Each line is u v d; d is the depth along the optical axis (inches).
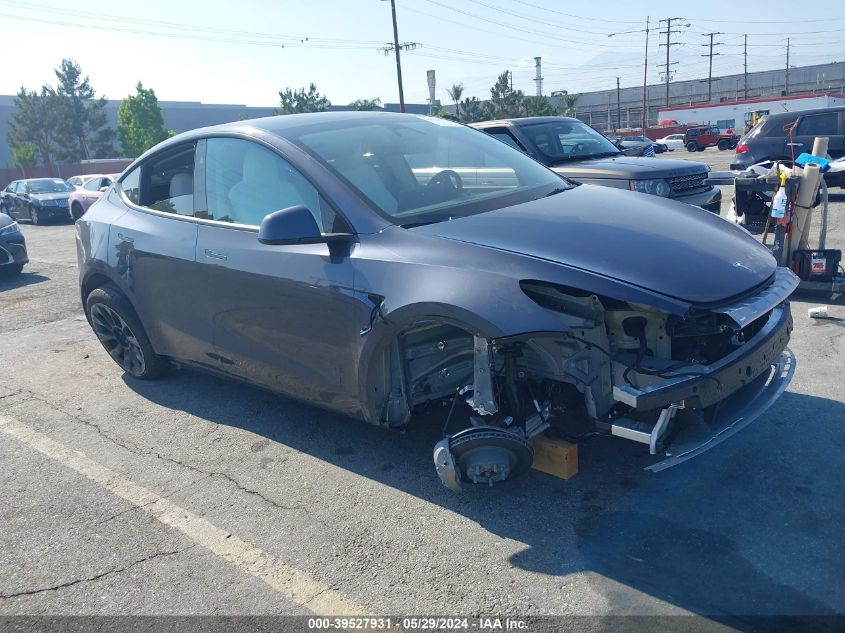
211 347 162.6
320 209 136.9
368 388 128.5
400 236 126.1
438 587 106.7
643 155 377.1
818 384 166.7
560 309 110.6
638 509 122.1
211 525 128.1
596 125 4099.4
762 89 3688.5
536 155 314.3
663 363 111.7
